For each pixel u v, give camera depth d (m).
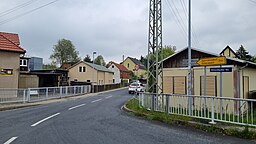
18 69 24.30
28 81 31.62
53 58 82.19
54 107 17.45
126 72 83.81
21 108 16.95
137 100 19.67
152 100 13.70
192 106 11.06
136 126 9.98
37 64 51.56
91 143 7.03
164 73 18.09
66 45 82.19
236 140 7.74
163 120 11.11
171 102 12.11
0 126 9.66
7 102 18.66
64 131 8.73
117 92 42.06
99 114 13.76
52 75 37.06
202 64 12.01
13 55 23.98
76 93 33.12
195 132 8.91
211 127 9.09
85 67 57.88
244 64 15.37
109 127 9.67
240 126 9.12
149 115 12.18
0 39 24.03
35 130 8.85
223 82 15.26
